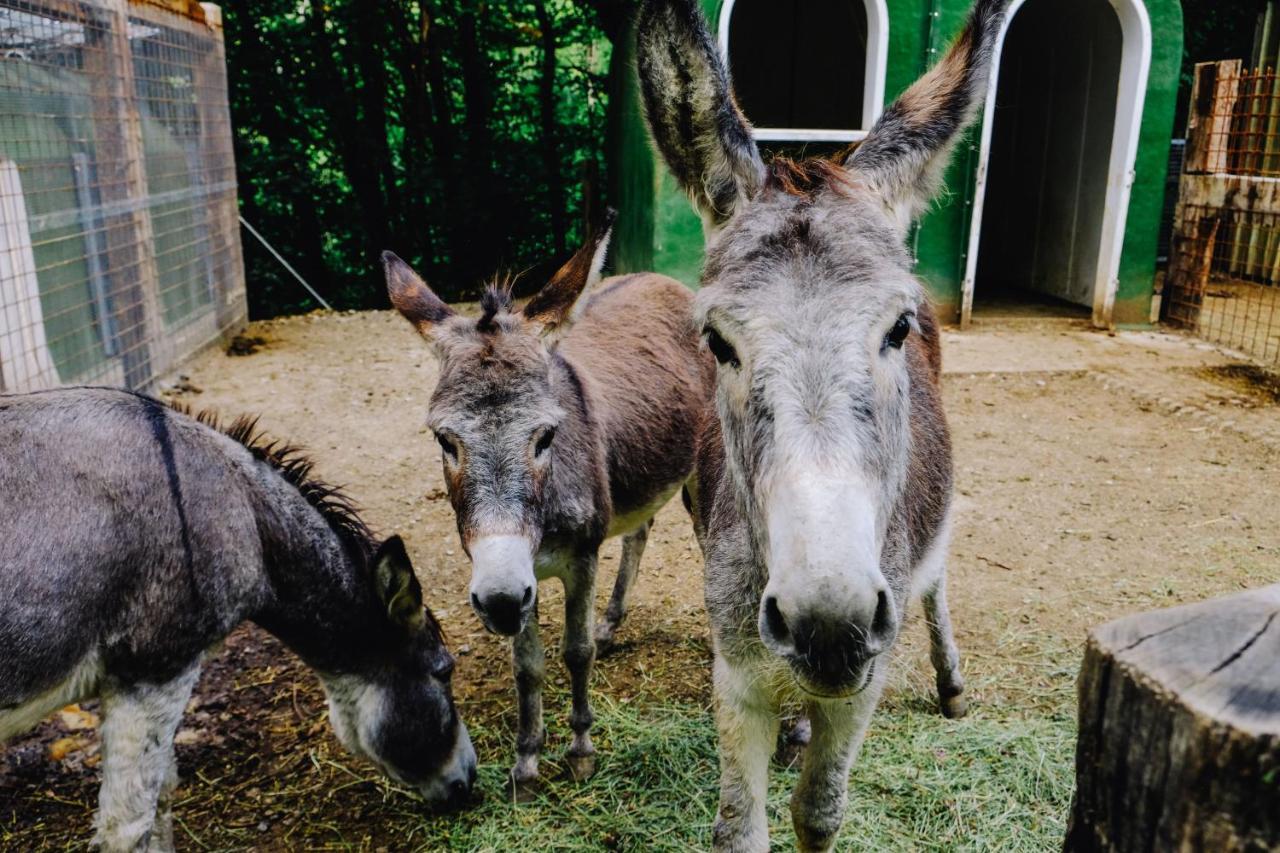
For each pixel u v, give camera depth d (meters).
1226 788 0.94
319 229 13.26
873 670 2.12
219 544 2.68
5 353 5.19
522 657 3.12
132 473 2.56
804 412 1.58
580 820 3.06
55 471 2.46
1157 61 9.01
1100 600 4.29
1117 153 9.29
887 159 2.10
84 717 3.63
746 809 2.29
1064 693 3.57
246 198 12.48
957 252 9.48
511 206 14.20
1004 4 2.18
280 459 3.06
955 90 2.16
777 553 1.53
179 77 8.17
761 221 1.83
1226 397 7.21
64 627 2.41
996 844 2.81
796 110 14.24
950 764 3.15
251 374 7.95
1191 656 1.02
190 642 2.64
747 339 1.69
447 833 3.06
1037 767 3.10
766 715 2.29
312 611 2.92
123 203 6.82
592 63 16.23
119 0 6.77
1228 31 15.06
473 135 14.09
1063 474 5.81
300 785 3.30
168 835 2.89
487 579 2.47
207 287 8.64
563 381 3.19
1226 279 11.48
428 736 3.05
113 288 6.66
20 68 5.58
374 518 5.29
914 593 2.76
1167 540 4.90
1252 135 9.07
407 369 8.13
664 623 4.25
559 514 2.97
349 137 12.96
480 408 2.64
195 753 3.45
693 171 2.13
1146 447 6.27
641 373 3.80
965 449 6.25
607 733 3.46
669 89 2.09
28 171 5.62
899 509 2.18
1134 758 1.04
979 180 9.15
